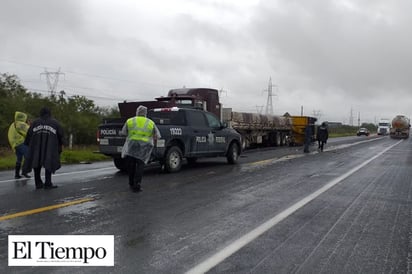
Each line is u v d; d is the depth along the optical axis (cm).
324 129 2425
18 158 1051
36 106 2844
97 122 3097
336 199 801
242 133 2389
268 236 541
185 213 661
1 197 776
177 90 2030
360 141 4206
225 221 614
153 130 871
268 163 1509
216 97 2062
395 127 6069
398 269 433
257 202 757
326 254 475
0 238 516
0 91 2562
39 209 672
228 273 412
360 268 434
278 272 418
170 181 1005
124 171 1216
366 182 1041
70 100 3048
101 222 596
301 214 667
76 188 890
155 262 440
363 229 585
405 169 1362
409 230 585
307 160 1675
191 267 427
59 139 891
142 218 624
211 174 1148
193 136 1237
